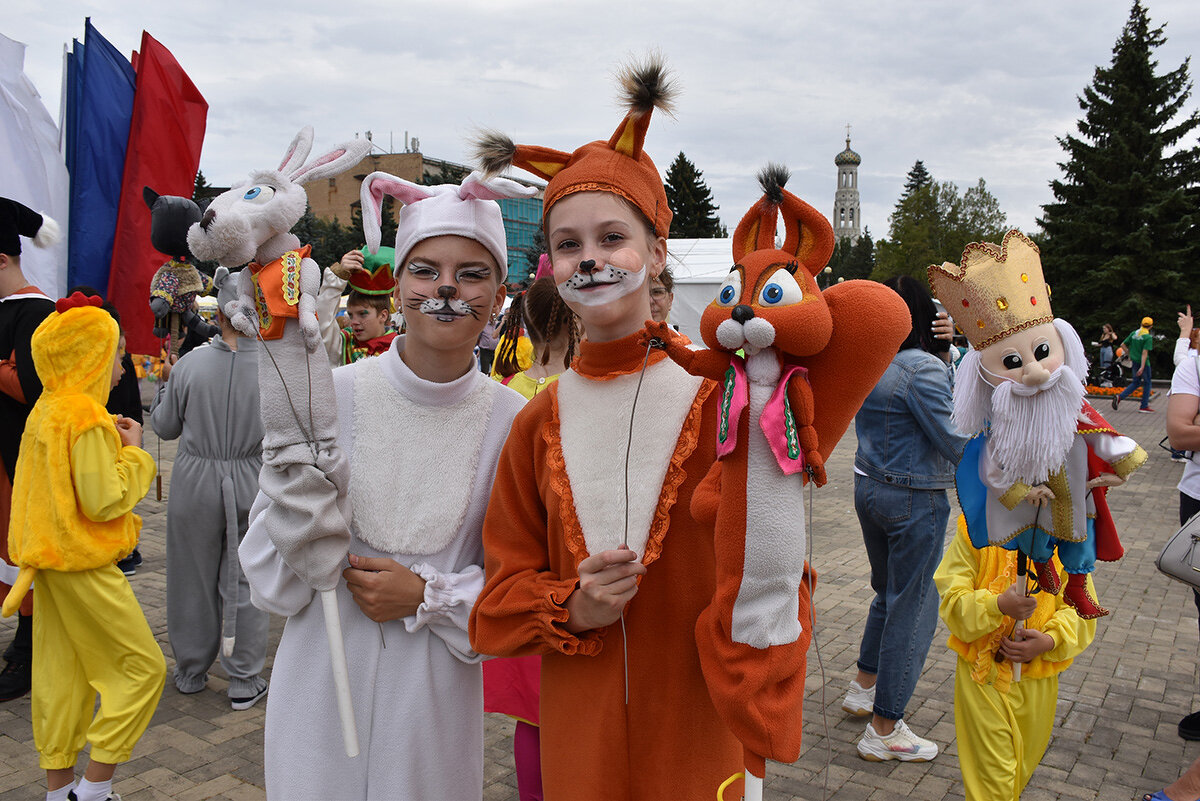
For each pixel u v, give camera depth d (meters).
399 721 1.95
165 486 8.75
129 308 6.19
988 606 2.55
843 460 11.77
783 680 1.44
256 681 4.22
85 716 3.08
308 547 1.87
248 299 1.88
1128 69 33.81
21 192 6.03
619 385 1.73
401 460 2.03
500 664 2.76
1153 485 9.98
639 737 1.66
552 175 1.86
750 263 1.45
